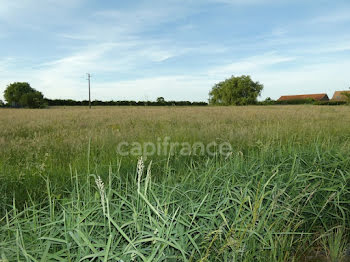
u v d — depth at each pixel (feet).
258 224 7.41
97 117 51.85
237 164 11.42
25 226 6.77
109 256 5.33
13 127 34.27
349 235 8.93
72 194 8.14
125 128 32.04
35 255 5.59
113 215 6.92
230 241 6.42
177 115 53.47
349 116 49.11
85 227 6.07
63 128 33.96
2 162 16.17
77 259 5.31
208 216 7.50
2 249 5.50
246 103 217.56
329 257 7.73
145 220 6.50
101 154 18.15
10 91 257.34
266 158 13.01
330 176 11.01
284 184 9.96
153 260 5.55
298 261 7.57
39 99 207.82
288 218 8.53
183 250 5.80
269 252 7.36
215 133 24.79
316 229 9.32
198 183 10.07
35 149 19.15
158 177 13.52
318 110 74.69
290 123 33.30
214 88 243.40
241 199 8.05
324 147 14.62
